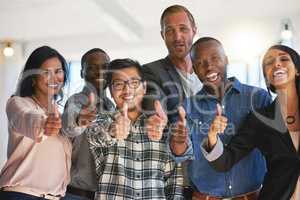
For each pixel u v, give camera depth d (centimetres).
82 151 183
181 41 200
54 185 174
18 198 169
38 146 174
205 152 174
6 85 379
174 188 179
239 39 326
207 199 180
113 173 175
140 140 179
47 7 326
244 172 182
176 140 174
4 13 339
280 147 175
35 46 383
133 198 172
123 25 341
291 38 320
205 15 330
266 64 187
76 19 345
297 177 171
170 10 204
